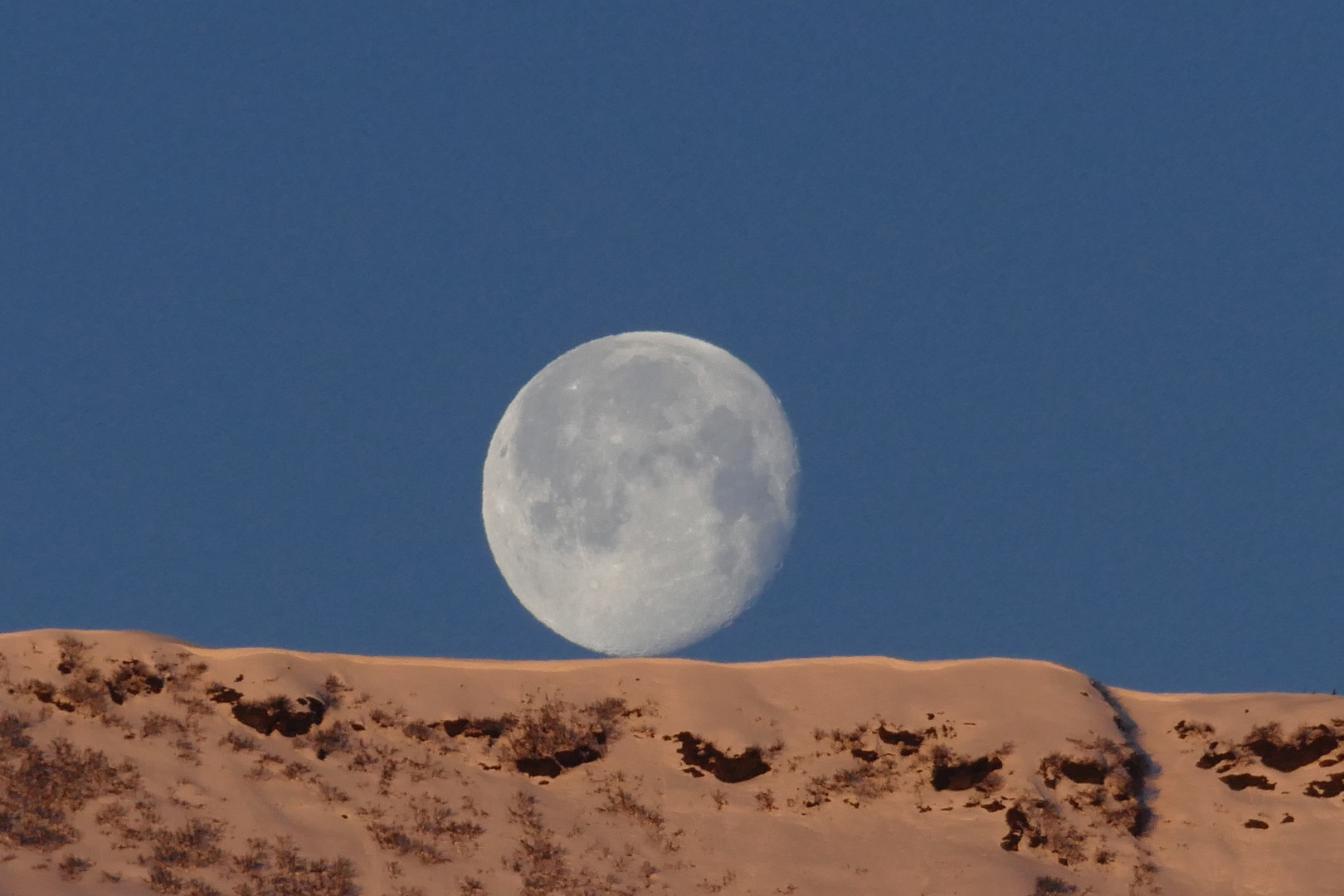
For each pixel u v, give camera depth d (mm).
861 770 169375
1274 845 163000
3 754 155875
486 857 151875
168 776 157625
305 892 141625
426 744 170000
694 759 170375
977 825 160750
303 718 168875
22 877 134750
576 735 171625
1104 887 154500
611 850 155625
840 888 150875
